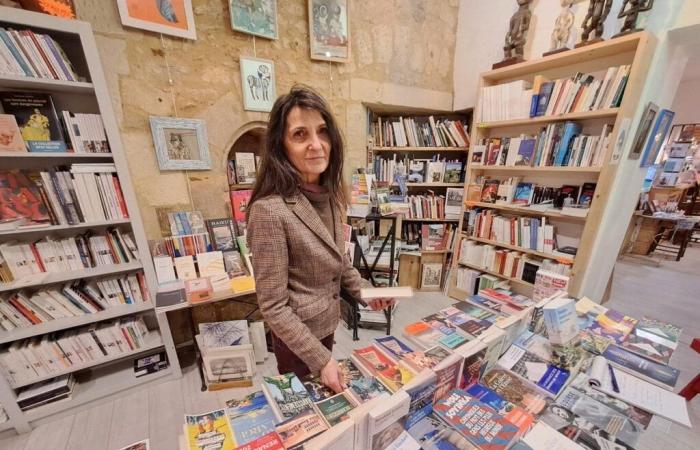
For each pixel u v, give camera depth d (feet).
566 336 3.13
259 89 6.51
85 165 4.64
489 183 8.36
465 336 3.29
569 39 6.76
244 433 2.00
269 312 2.57
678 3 5.31
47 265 4.81
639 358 3.22
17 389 5.01
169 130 5.77
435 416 2.44
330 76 7.46
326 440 1.76
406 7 8.14
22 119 4.26
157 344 5.83
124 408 5.40
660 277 11.50
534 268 7.41
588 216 6.32
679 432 4.76
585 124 6.60
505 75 7.84
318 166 2.75
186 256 5.94
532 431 2.30
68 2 4.42
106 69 5.09
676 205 15.26
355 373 2.62
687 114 16.37
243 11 5.95
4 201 4.31
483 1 8.39
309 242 2.70
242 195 7.05
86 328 5.37
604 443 2.28
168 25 5.36
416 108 9.20
